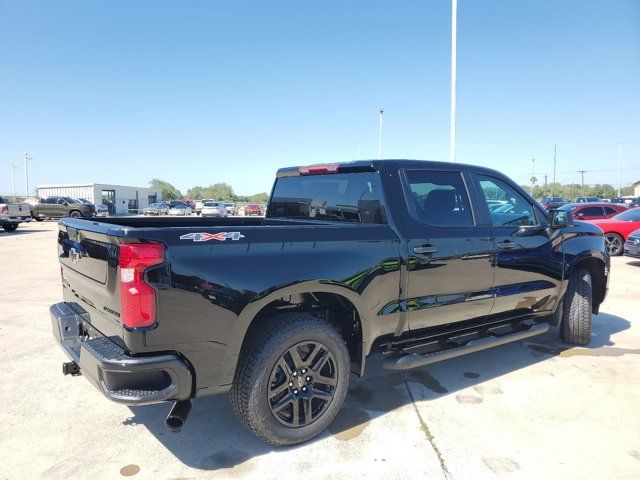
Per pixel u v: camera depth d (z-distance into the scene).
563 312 5.37
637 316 6.88
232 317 2.88
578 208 16.45
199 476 2.93
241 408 3.10
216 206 48.09
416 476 2.93
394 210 3.69
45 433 3.44
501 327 5.00
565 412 3.79
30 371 4.60
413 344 3.97
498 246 4.30
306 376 3.25
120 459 3.12
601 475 2.95
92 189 53.09
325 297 3.52
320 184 4.34
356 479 2.90
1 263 12.25
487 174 4.48
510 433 3.45
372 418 3.68
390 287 3.57
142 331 2.63
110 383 2.65
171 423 2.92
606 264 5.54
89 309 3.24
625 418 3.69
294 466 3.03
